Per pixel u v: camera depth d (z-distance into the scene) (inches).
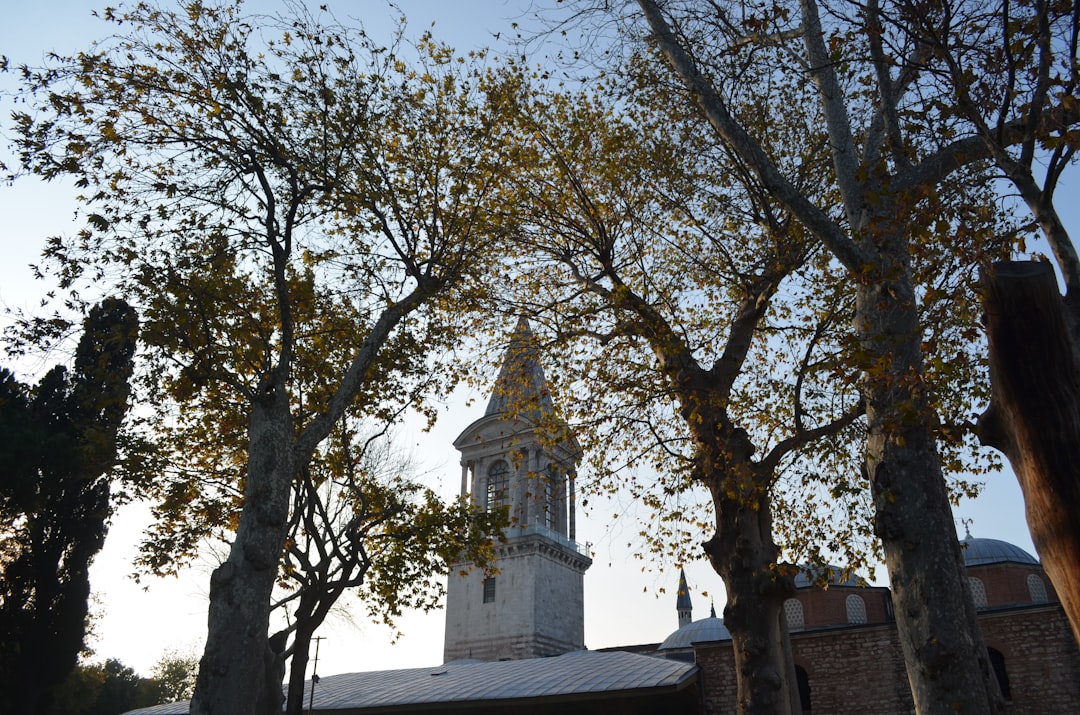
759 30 406.6
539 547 2458.2
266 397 492.4
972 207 342.6
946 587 317.4
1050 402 226.2
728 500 562.3
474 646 2399.1
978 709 295.3
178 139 544.1
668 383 641.0
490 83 682.2
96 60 523.8
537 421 712.4
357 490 794.8
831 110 438.6
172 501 759.7
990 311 240.7
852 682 1160.2
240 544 438.6
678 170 675.4
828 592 1598.2
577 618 2625.5
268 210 555.8
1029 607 1107.9
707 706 1186.6
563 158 683.4
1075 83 306.7
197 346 553.3
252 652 411.5
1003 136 353.1
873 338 349.7
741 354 630.5
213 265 578.6
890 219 368.8
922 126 366.9
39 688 1099.9
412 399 815.7
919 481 338.6
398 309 603.2
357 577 751.1
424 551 856.3
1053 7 323.3
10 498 1044.5
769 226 632.4
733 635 530.0
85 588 1162.0
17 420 1082.7
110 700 2230.6
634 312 661.9
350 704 1336.1
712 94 439.2
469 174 658.8
